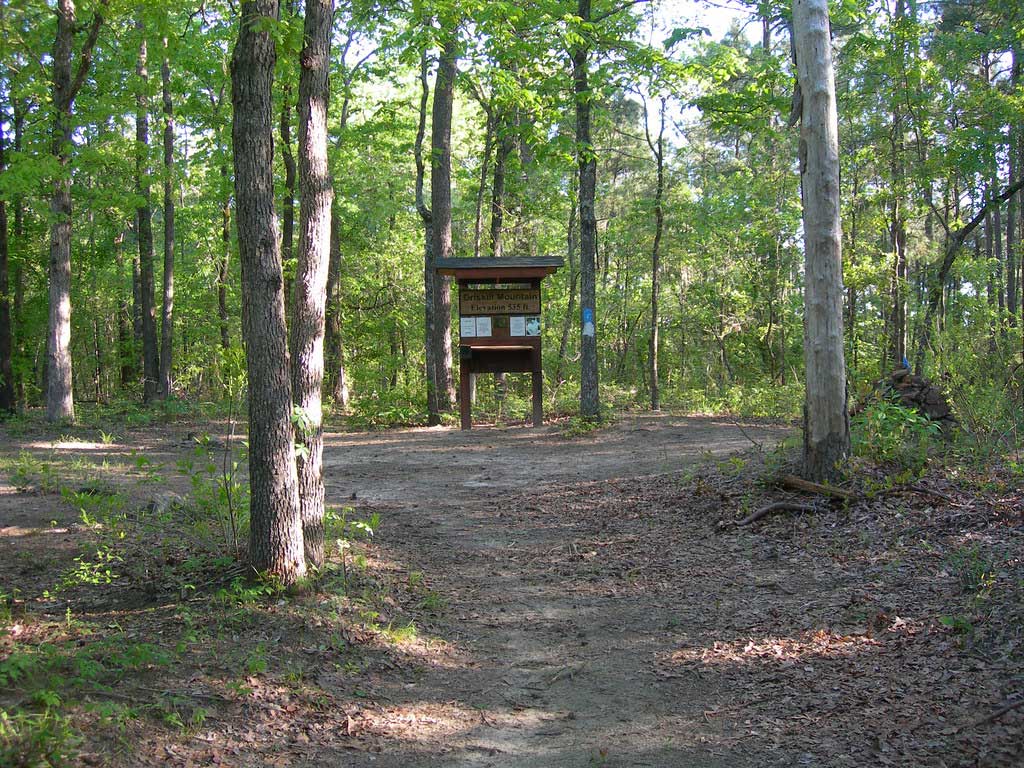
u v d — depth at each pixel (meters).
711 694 5.20
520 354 19.16
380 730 4.73
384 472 14.01
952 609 5.85
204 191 28.08
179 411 21.34
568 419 20.50
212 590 6.20
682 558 8.22
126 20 16.45
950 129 21.25
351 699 5.05
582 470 13.70
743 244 30.86
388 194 28.50
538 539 9.42
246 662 5.14
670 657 5.87
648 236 33.53
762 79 15.93
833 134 9.31
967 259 22.61
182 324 34.97
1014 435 9.92
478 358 19.17
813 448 9.38
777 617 6.36
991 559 6.61
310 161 6.80
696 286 33.59
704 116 18.08
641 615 6.79
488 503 11.45
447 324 22.06
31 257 26.38
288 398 6.34
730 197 28.97
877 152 22.52
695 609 6.79
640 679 5.55
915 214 23.02
